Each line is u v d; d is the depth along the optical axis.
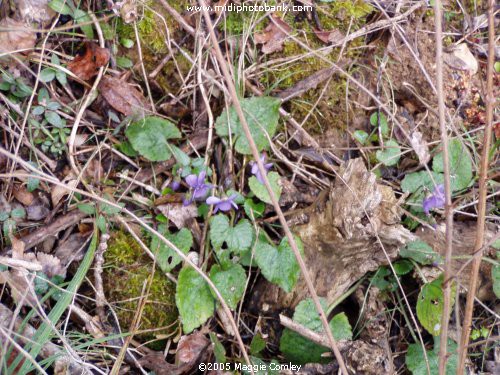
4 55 0.36
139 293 0.36
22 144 0.36
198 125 0.40
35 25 0.38
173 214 0.37
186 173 0.38
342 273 0.36
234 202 0.37
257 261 0.35
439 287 0.35
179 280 0.35
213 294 0.35
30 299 0.33
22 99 0.37
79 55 0.39
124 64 0.39
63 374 0.32
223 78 0.39
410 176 0.40
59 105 0.37
